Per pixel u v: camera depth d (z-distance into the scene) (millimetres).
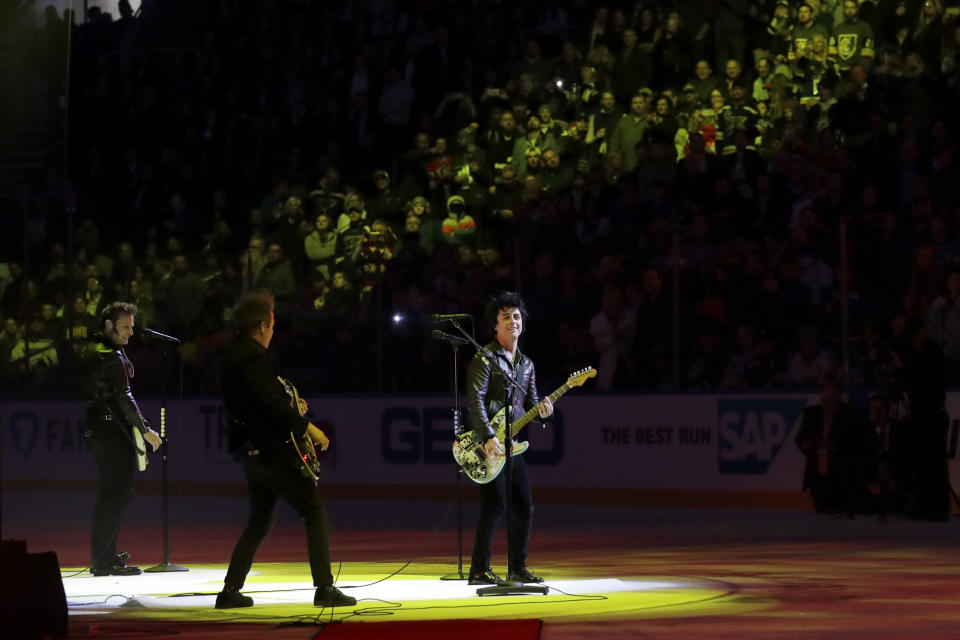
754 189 20078
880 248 17938
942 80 20203
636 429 19688
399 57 27219
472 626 8422
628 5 25688
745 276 18984
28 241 23594
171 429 23766
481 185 23375
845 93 20672
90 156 29578
